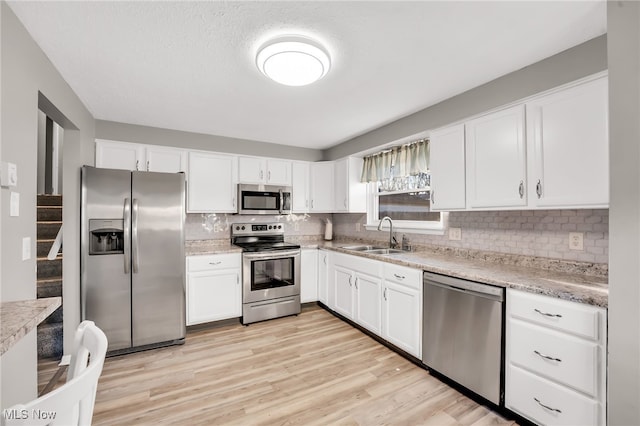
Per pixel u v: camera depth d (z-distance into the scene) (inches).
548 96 69.2
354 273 121.7
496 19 58.4
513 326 66.8
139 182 103.0
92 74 80.0
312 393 77.7
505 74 80.6
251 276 129.9
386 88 89.4
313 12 56.5
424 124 105.7
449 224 109.0
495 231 93.2
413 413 70.1
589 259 72.1
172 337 107.1
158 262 105.3
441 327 82.8
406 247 125.4
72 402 21.7
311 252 149.1
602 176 60.1
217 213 148.6
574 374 56.6
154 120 118.9
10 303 44.1
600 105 60.4
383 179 139.3
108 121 118.6
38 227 113.2
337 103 101.3
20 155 56.8
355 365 92.4
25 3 52.7
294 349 103.8
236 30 61.9
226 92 92.4
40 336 94.3
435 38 64.7
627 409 35.0
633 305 34.4
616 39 35.4
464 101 91.6
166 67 76.8
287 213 152.2
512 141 76.3
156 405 72.3
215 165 136.1
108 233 100.7
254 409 71.1
